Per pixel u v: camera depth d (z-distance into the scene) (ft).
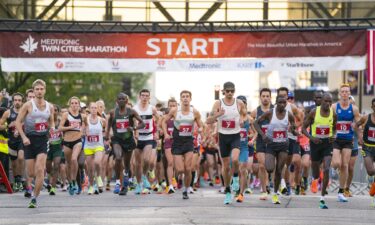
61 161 112.47
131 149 98.53
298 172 106.32
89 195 100.17
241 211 77.10
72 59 142.20
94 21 142.20
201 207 80.89
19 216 71.87
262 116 84.48
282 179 102.68
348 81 296.71
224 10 152.35
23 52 141.49
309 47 140.05
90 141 103.81
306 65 140.26
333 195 107.55
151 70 142.72
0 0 153.79
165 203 85.92
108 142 106.73
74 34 142.10
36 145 79.41
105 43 142.51
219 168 132.05
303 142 108.06
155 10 153.48
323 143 85.76
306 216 73.41
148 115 101.45
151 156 110.32
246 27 150.41
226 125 84.43
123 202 87.20
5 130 107.04
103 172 113.19
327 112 85.20
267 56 141.08
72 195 100.22
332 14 156.56
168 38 142.61
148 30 142.92
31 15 153.48
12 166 108.06
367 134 90.12
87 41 142.31
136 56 142.72
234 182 86.89
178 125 90.43
